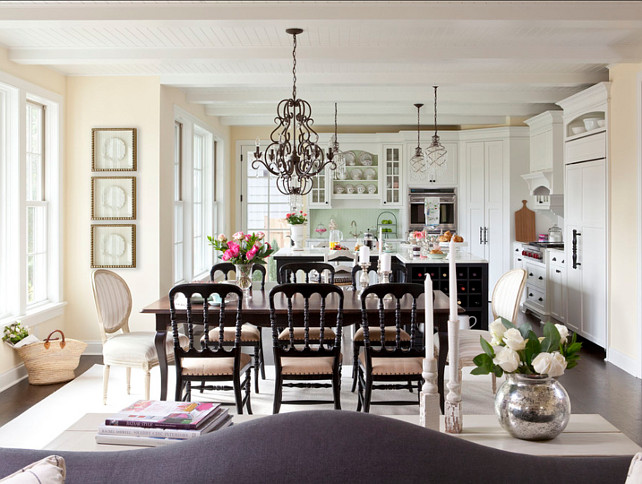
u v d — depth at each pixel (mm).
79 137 5660
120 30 4195
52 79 5352
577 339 6289
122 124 5668
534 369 1688
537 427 1666
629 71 5070
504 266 8820
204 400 4367
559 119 7539
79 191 5664
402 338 4070
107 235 5672
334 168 5875
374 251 7383
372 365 3646
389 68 5512
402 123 8602
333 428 1295
